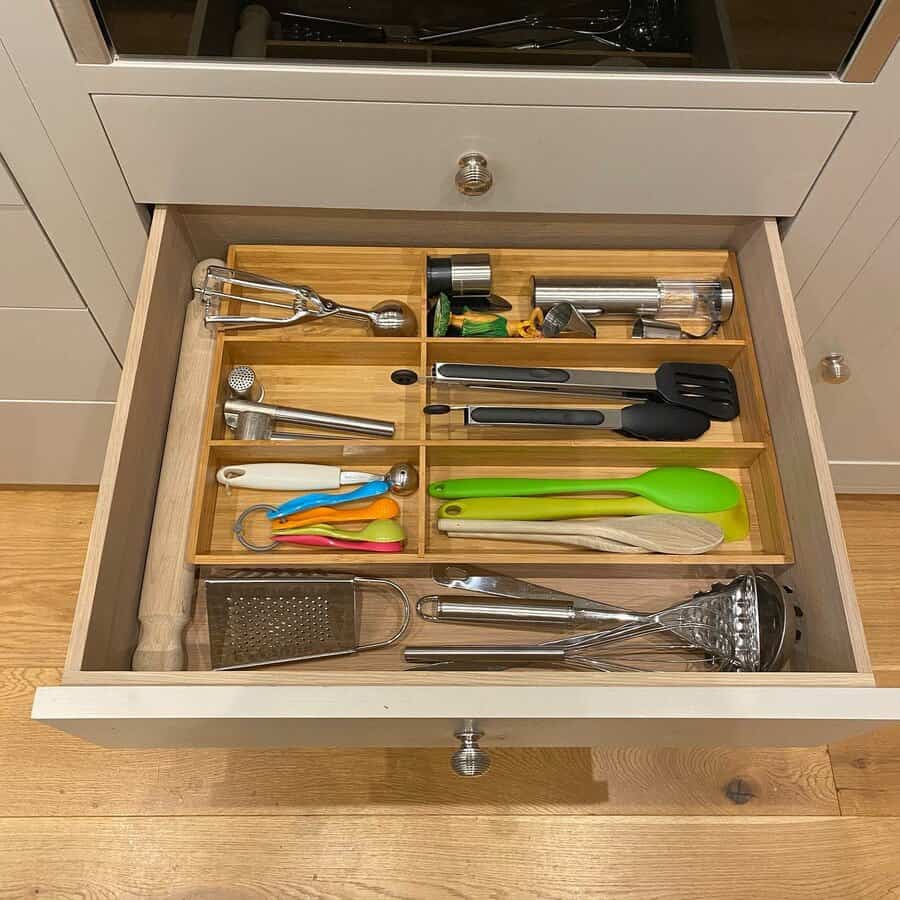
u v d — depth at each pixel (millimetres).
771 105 775
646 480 915
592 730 738
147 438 866
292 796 1164
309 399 979
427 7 695
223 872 1119
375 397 983
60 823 1136
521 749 1203
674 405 942
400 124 787
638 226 997
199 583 896
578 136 804
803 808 1178
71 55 713
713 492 913
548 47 729
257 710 661
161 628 831
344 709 662
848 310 1015
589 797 1176
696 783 1187
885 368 1099
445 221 990
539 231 1012
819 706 677
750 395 953
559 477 958
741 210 896
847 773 1202
